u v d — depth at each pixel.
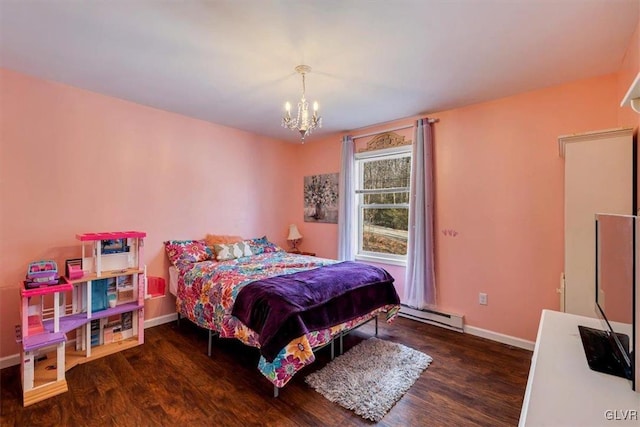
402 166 3.69
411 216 3.35
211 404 1.87
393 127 3.64
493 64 2.17
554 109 2.54
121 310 2.57
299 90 2.67
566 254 2.02
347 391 1.98
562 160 2.52
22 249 2.38
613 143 1.88
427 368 2.31
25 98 2.38
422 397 1.95
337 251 4.21
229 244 3.53
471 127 3.01
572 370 1.07
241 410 1.81
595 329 1.40
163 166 3.25
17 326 2.18
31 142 2.41
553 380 1.01
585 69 2.24
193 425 1.68
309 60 2.14
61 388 1.97
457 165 3.11
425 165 3.22
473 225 3.00
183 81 2.50
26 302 1.97
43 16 1.65
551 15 1.62
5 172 2.30
